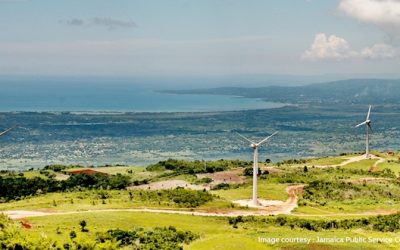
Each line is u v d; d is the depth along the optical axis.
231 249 83.56
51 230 83.56
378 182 182.50
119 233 86.31
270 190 164.50
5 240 66.94
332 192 161.88
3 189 178.88
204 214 120.50
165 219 107.81
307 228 110.88
